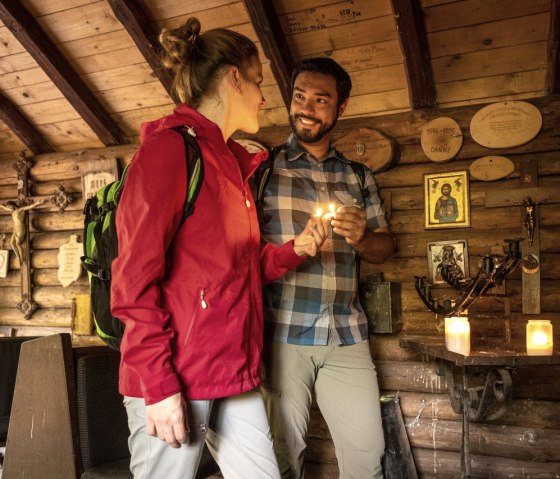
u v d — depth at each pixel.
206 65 1.69
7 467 2.46
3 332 4.62
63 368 2.30
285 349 2.33
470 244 3.26
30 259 4.60
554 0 2.77
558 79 3.09
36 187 4.59
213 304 1.50
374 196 2.64
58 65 3.72
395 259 3.43
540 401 3.04
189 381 1.46
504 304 2.98
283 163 2.51
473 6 3.01
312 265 2.38
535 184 3.15
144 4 3.37
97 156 4.29
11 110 4.23
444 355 2.46
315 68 2.49
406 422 3.26
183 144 1.53
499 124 3.21
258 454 1.61
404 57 3.14
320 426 3.39
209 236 1.53
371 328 3.28
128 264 1.38
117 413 2.44
